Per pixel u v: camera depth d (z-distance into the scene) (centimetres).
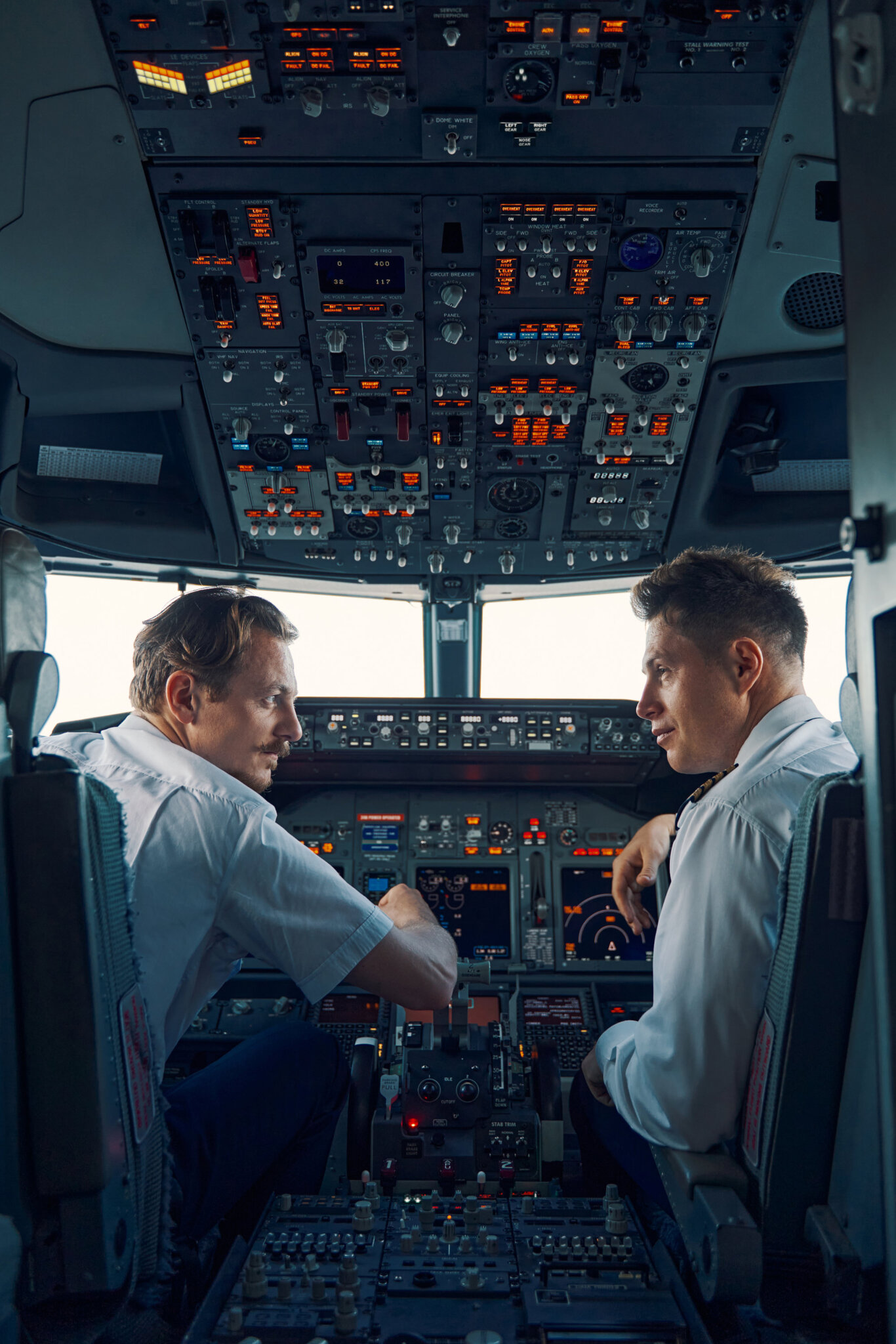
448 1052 260
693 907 146
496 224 271
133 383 318
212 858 161
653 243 275
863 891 119
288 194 264
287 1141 186
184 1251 153
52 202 262
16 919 115
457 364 308
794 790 146
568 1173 260
